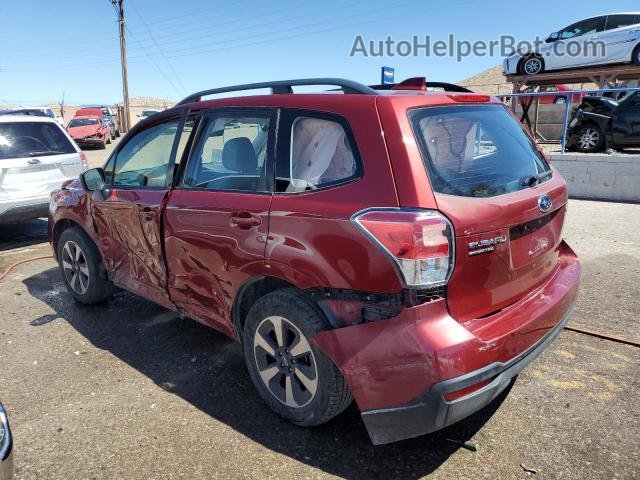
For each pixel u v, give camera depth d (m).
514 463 2.70
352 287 2.54
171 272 3.69
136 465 2.75
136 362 3.89
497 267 2.59
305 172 2.85
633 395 3.28
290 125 2.98
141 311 4.88
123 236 4.14
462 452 2.79
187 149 3.58
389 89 3.15
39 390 3.52
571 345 3.94
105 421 3.14
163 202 3.62
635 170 9.20
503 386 2.57
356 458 2.76
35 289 5.59
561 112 17.55
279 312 2.89
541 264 3.01
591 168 9.59
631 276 5.32
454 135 2.75
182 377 3.65
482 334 2.47
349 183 2.62
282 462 2.75
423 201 2.39
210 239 3.24
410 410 2.39
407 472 2.66
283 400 3.05
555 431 2.95
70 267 5.05
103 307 5.01
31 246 7.57
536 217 2.83
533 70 17.09
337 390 2.73
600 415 3.08
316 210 2.67
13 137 7.31
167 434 3.00
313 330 2.71
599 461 2.70
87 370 3.79
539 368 3.62
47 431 3.05
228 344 4.16
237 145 3.24
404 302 2.38
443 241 2.35
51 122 7.80
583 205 9.07
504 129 3.16
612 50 15.47
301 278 2.75
